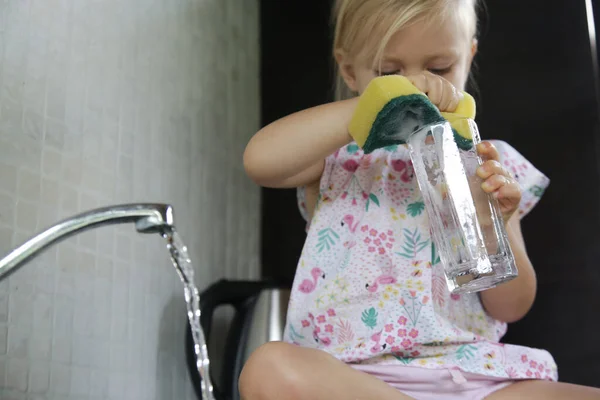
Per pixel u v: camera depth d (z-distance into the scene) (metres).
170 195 1.51
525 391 1.15
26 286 1.13
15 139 1.15
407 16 1.17
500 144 1.42
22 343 1.11
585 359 1.60
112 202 1.34
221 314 1.65
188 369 1.42
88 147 1.30
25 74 1.19
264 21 1.98
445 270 1.00
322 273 1.25
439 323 1.17
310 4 1.96
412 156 1.04
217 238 1.67
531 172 1.40
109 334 1.29
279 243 1.85
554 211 1.67
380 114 1.02
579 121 1.70
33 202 1.16
